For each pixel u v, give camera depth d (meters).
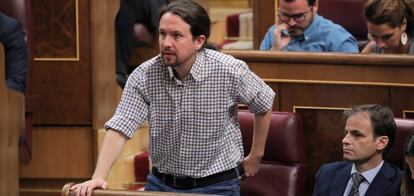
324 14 12.24
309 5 10.46
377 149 8.19
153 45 12.41
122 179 11.26
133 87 7.48
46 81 11.67
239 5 18.88
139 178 11.33
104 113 11.73
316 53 9.33
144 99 7.49
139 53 12.43
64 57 11.64
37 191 11.66
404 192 7.96
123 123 7.39
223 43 17.55
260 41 12.69
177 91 7.42
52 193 11.64
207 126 7.44
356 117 8.20
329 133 9.39
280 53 9.40
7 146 9.59
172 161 7.56
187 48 7.23
